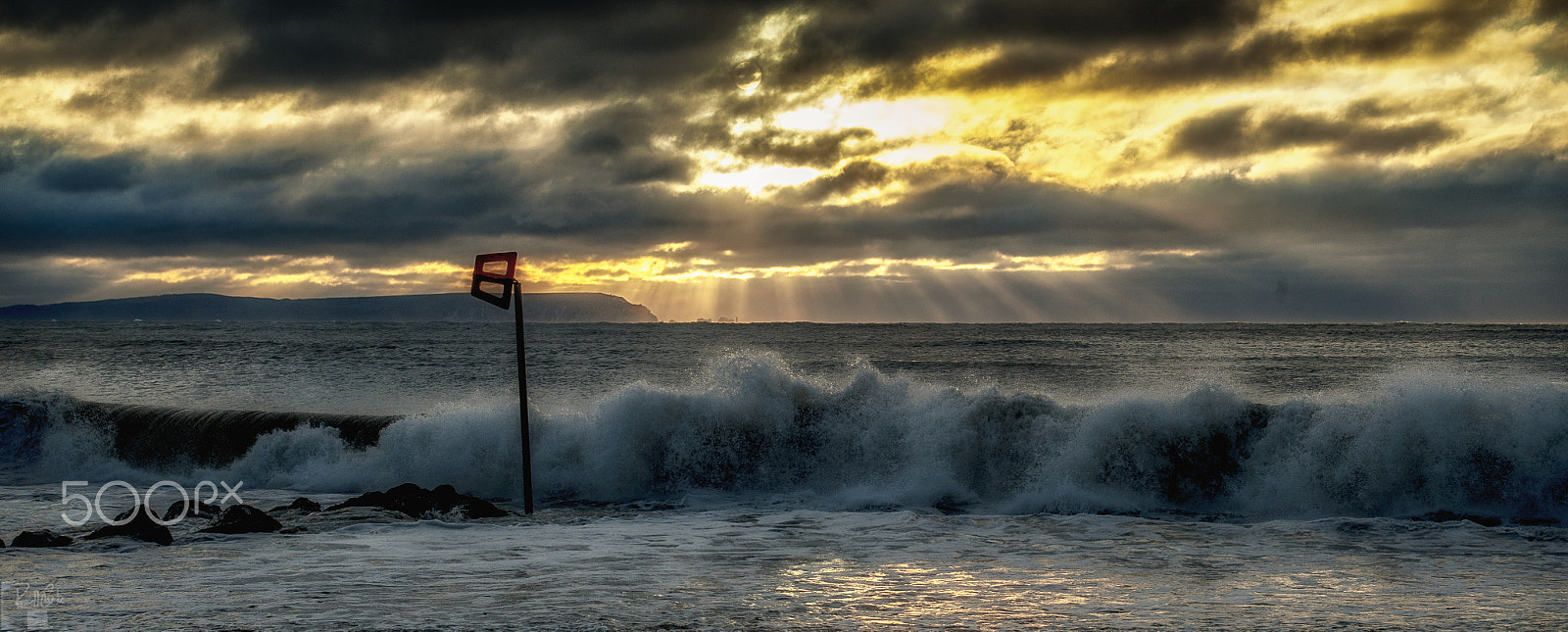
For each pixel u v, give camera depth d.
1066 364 34.66
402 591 5.77
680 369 30.31
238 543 7.78
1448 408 10.57
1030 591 5.98
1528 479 10.06
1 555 7.08
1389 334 64.19
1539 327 78.75
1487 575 6.66
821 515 9.70
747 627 4.87
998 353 43.03
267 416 15.65
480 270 10.59
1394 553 7.59
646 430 12.76
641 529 8.81
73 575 6.25
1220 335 64.25
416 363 34.41
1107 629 4.89
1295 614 5.29
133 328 110.56
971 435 12.09
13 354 42.19
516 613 5.12
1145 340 57.75
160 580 6.08
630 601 5.54
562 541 8.04
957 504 11.02
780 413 12.97
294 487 13.23
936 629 4.87
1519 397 10.59
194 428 15.62
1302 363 34.75
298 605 5.31
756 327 102.31
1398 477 10.44
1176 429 11.35
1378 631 4.90
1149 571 6.80
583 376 27.53
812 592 5.89
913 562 7.13
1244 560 7.25
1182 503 10.92
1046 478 11.50
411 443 13.36
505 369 30.42
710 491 12.25
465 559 7.10
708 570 6.69
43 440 15.84
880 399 13.05
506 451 12.96
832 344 52.94
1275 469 10.91
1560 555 7.46
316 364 34.06
